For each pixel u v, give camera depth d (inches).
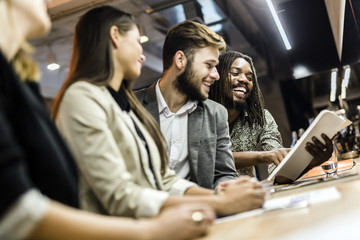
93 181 38.3
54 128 30.3
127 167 44.4
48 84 201.5
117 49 48.5
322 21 123.6
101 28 47.5
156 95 69.4
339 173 65.4
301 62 153.7
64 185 28.8
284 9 110.2
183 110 68.4
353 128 150.8
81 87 42.8
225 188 41.5
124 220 25.1
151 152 49.2
